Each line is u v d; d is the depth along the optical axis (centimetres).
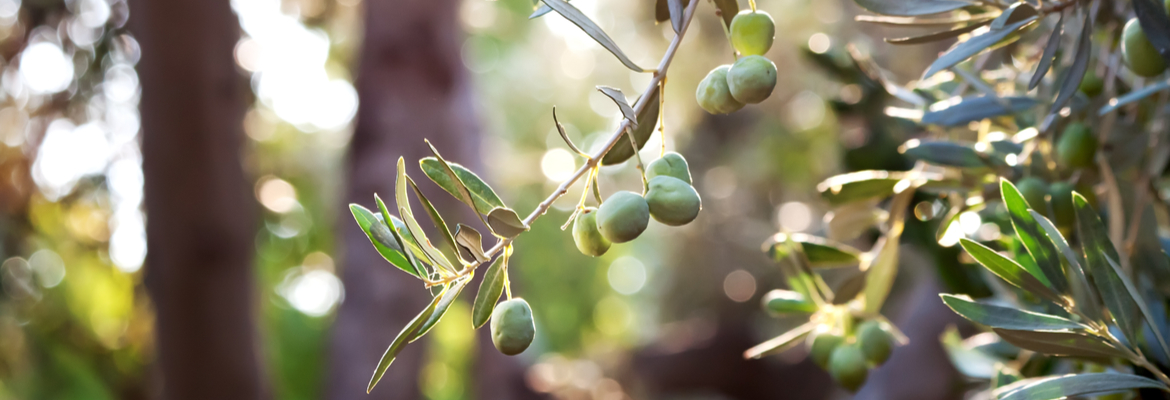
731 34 89
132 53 310
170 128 272
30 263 491
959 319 237
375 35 310
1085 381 90
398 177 85
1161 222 116
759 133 695
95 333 556
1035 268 95
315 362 609
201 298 289
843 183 115
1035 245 94
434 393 626
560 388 477
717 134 754
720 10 91
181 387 300
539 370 443
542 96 1076
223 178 284
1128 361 97
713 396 787
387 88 307
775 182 743
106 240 457
